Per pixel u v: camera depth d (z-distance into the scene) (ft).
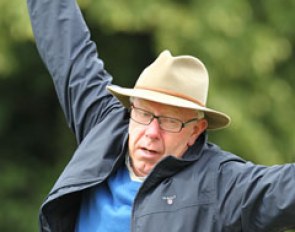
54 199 27.73
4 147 75.92
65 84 30.07
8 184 73.15
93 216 27.86
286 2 69.72
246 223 25.96
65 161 75.15
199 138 27.71
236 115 65.62
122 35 70.38
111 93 28.84
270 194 25.41
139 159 27.20
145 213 26.53
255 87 67.92
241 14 65.87
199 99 27.27
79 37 30.35
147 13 63.57
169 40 63.72
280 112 70.03
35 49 70.08
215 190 26.40
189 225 26.16
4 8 62.03
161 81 27.09
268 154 67.62
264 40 66.80
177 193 26.58
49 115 77.41
